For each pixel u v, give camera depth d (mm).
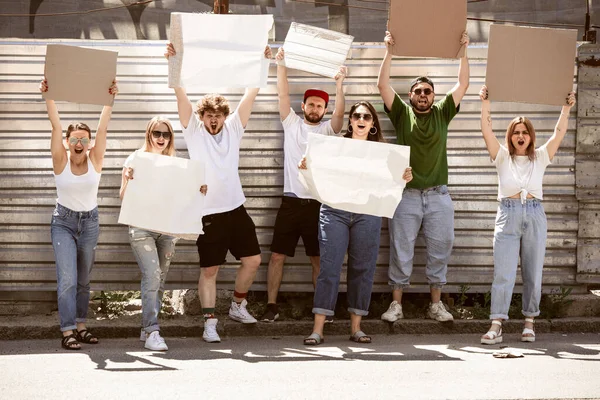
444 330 7965
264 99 8367
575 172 8461
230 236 7527
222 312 8266
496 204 8461
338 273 7320
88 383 5680
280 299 8523
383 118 8422
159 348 6980
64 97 7145
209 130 7504
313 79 8367
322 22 10109
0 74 8258
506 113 8445
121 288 8391
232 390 5453
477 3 10078
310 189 7160
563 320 8094
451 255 8461
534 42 7445
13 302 8391
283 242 8039
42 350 7059
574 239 8492
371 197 7148
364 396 5285
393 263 8039
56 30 9891
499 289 7484
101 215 8352
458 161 8445
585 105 8430
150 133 7246
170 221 7113
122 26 9977
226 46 7285
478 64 8430
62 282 7145
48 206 8312
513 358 6664
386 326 7941
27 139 8297
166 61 8336
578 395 5336
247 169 8391
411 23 7477
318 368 6211
